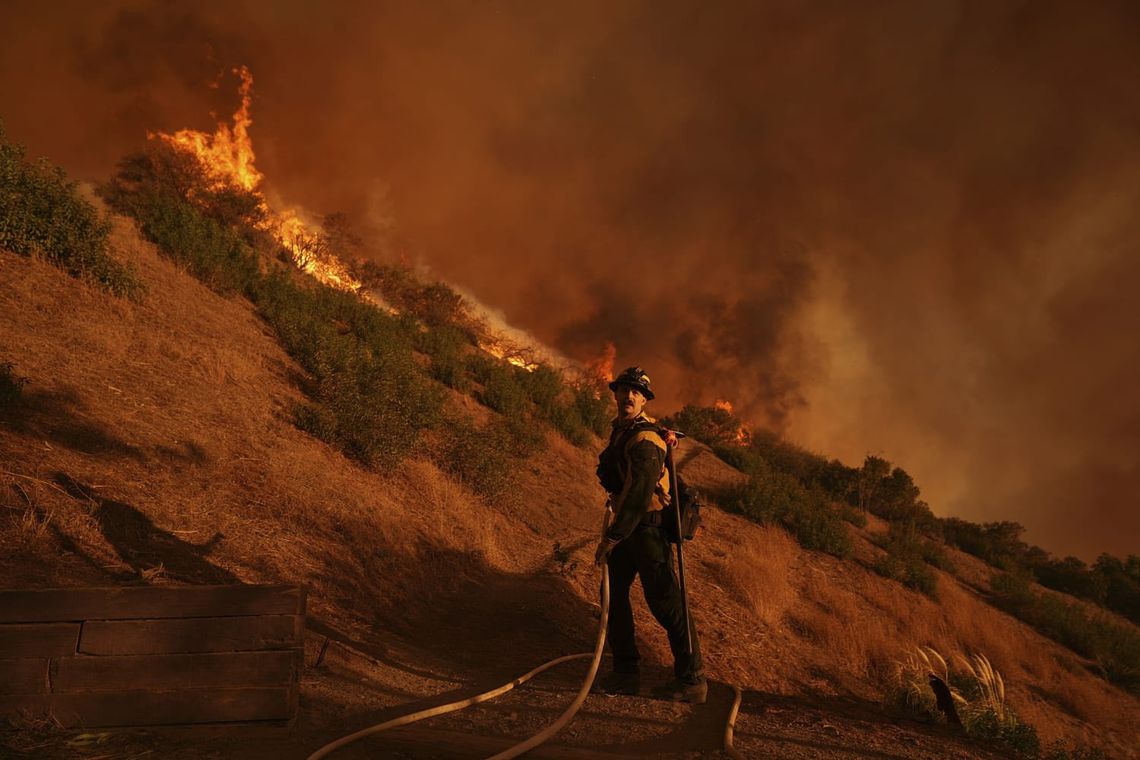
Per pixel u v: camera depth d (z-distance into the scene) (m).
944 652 11.26
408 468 9.20
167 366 8.14
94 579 4.31
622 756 3.23
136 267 10.48
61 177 9.51
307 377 10.47
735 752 3.35
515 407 14.60
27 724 2.63
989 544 26.38
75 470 5.38
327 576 5.90
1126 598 25.94
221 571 5.16
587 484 13.11
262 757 2.64
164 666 2.78
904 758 3.91
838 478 23.75
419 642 5.56
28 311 7.60
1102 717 11.84
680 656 4.41
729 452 20.38
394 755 2.77
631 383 4.47
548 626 6.70
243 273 13.35
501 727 3.51
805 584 11.45
